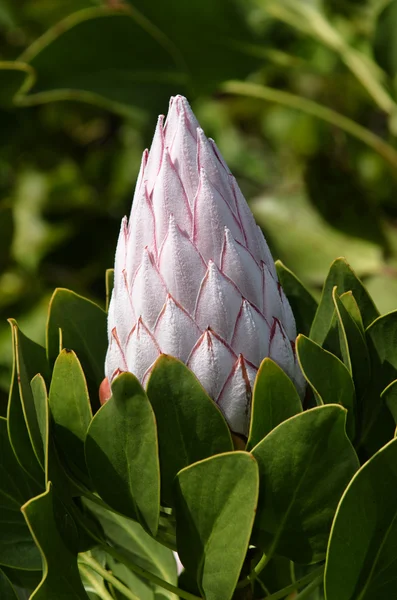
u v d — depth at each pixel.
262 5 1.21
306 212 1.28
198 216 0.77
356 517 0.76
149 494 0.77
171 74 1.19
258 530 0.78
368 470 0.75
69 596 0.77
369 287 1.23
